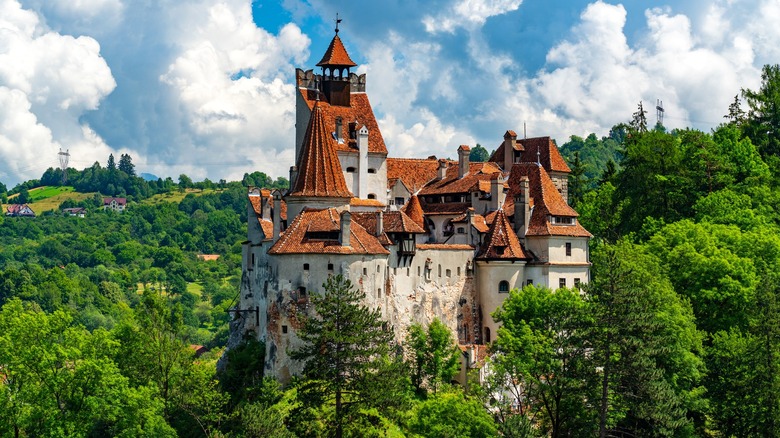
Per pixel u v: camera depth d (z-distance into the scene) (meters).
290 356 109.88
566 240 135.12
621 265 117.19
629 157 171.12
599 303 108.25
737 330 128.25
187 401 116.25
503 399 110.81
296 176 133.12
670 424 104.88
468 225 135.25
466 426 104.69
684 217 162.75
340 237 119.44
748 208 157.75
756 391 116.12
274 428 102.56
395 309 124.31
